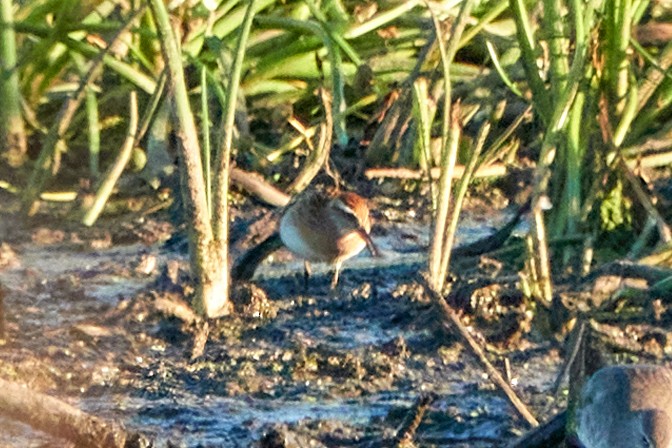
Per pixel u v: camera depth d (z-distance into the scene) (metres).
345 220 12.50
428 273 11.27
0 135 14.58
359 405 10.19
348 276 12.93
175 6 14.87
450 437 9.67
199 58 15.16
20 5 15.11
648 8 16.19
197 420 9.88
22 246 13.27
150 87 14.66
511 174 14.62
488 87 15.04
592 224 12.98
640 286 11.84
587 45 12.75
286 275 12.95
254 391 10.38
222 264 11.69
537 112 13.89
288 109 15.26
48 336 11.26
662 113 14.75
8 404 8.41
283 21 15.22
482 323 11.60
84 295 12.16
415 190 14.71
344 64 15.58
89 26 14.55
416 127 14.26
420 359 10.99
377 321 11.80
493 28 15.59
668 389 9.14
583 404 9.31
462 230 13.80
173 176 14.36
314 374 10.69
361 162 14.91
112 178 13.45
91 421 8.58
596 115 13.11
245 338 11.37
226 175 11.59
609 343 11.06
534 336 11.45
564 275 12.45
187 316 11.53
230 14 15.33
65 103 13.63
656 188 13.86
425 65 15.28
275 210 13.84
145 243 13.47
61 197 14.10
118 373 10.66
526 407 9.97
